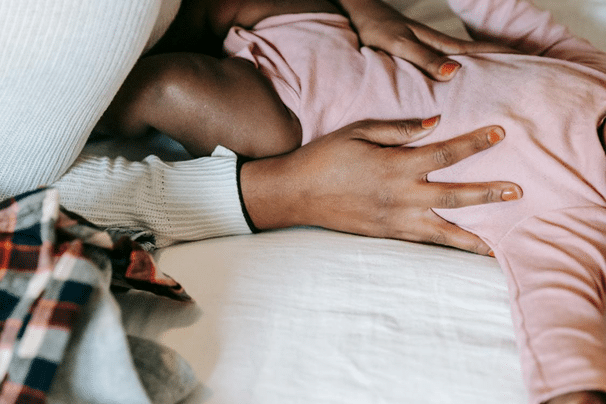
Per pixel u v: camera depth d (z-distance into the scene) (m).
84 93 0.60
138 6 0.56
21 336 0.42
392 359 0.53
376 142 0.69
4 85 0.55
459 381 0.51
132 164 0.71
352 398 0.49
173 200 0.70
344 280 0.61
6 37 0.52
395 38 0.79
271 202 0.70
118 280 0.56
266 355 0.53
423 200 0.66
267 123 0.73
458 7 0.88
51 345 0.42
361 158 0.67
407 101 0.71
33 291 0.44
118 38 0.57
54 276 0.44
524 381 0.51
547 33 0.83
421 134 0.67
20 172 0.63
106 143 0.82
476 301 0.59
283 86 0.75
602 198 0.61
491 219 0.65
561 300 0.55
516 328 0.55
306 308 0.58
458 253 0.67
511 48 0.82
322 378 0.51
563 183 0.61
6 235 0.47
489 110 0.65
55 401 0.43
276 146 0.74
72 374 0.44
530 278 0.58
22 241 0.47
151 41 0.77
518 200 0.64
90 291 0.44
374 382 0.51
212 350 0.54
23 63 0.54
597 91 0.65
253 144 0.73
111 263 0.52
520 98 0.65
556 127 0.62
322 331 0.55
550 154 0.62
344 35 0.80
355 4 0.87
